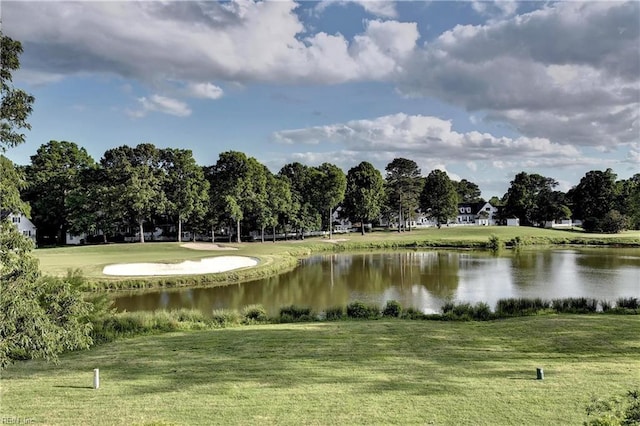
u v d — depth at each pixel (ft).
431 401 30.32
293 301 92.43
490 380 34.60
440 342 47.29
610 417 22.75
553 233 272.72
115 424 26.99
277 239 265.95
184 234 268.00
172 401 30.94
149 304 89.97
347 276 127.13
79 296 35.83
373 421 27.17
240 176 239.50
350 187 299.79
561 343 45.75
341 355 42.42
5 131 29.86
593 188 320.70
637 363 38.88
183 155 220.02
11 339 29.17
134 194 195.72
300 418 27.73
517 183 364.38
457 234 270.87
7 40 29.43
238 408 29.43
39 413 28.99
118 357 44.01
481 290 102.89
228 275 119.03
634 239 232.73
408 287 107.86
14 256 30.07
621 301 75.72
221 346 47.11
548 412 28.14
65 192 223.10
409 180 308.60
